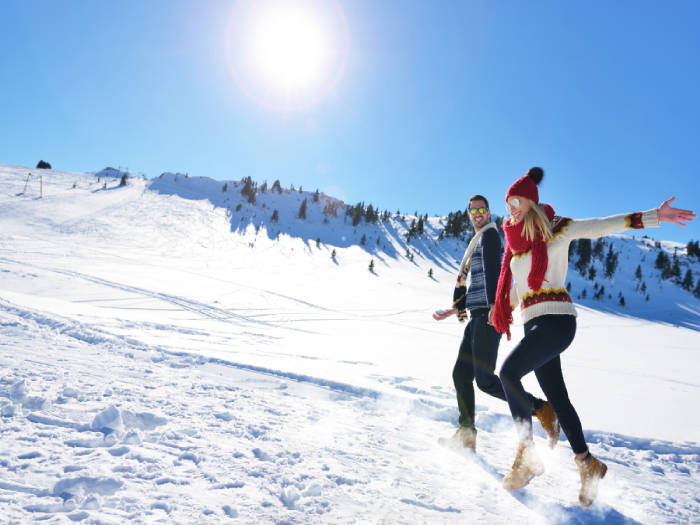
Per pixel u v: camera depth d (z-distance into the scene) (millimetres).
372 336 11961
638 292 89625
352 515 1237
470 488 1599
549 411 1926
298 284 31609
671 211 1493
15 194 55562
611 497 1663
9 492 1124
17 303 5547
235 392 2641
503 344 10867
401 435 2215
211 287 23047
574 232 1672
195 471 1411
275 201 93625
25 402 1914
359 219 94125
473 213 2342
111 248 36688
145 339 4406
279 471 1497
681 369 10242
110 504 1117
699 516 1530
